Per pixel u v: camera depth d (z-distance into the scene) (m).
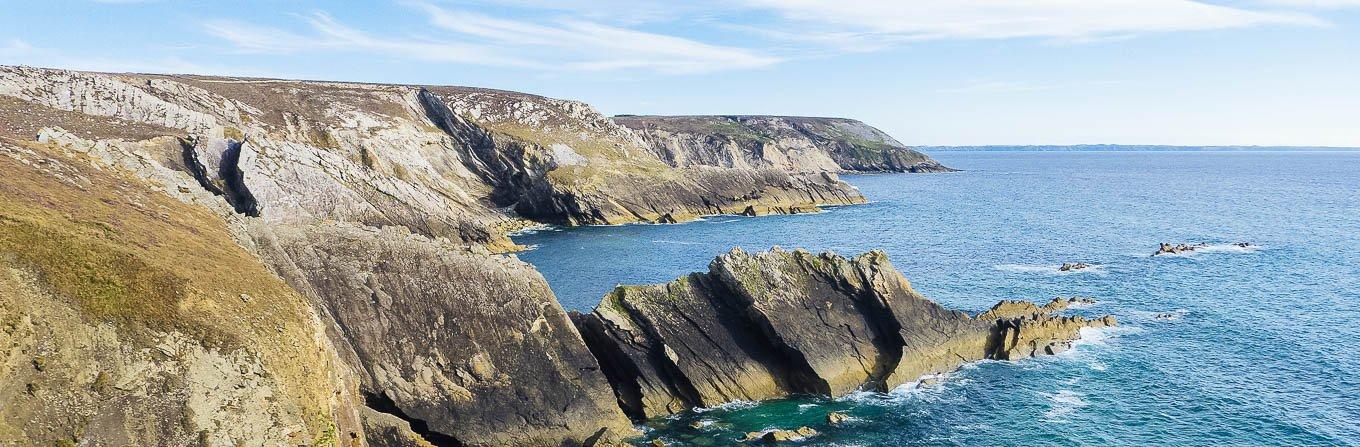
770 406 44.31
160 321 23.56
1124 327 57.69
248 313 26.48
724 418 42.72
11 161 31.34
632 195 132.12
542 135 145.25
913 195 184.50
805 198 156.00
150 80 111.12
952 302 66.81
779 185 155.12
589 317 45.34
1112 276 77.12
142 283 24.62
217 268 28.94
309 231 39.00
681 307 45.78
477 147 140.12
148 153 85.12
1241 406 43.03
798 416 42.84
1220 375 47.59
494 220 122.75
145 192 36.62
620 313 44.81
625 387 44.44
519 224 121.88
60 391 20.62
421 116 145.12
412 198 98.44
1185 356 51.03
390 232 40.69
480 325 39.78
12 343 20.48
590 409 40.50
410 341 38.00
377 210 94.44
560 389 40.22
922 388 46.28
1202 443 38.78
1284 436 39.44
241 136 109.31
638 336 44.28
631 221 128.12
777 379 46.12
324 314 36.00
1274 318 60.06
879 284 48.25
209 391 22.64
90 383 21.19
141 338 22.80
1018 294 69.69
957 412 42.84
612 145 154.00
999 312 58.56
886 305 47.78
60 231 25.34
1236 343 53.66
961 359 50.00
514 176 134.12
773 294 46.53
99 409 20.92
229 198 86.00
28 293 21.97
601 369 44.69
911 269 82.88
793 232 115.19
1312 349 52.19
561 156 137.25
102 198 32.06
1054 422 41.41
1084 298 65.69
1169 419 41.53
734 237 109.75
